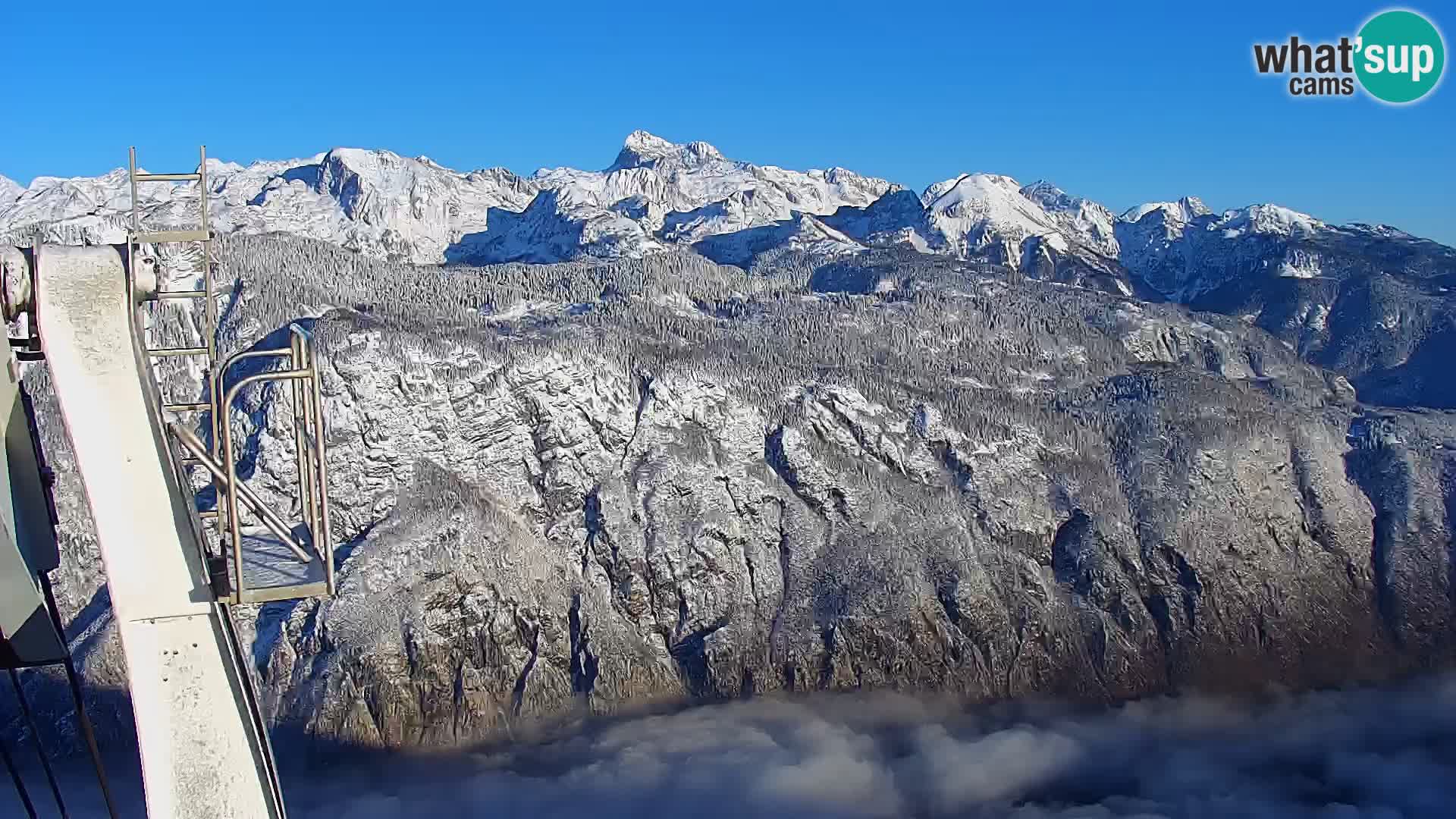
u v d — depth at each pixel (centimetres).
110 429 1622
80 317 1642
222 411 1638
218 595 1619
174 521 1619
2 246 1641
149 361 1681
